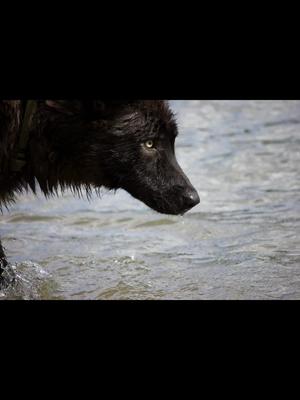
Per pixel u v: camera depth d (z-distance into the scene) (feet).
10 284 32.19
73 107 29.71
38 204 44.19
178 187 32.07
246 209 42.22
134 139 30.86
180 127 59.00
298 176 47.57
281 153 52.13
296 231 38.63
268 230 38.86
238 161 50.70
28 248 37.04
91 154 30.99
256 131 57.72
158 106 31.22
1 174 31.01
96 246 37.32
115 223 40.96
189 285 32.24
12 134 29.86
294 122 59.82
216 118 61.57
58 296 31.30
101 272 33.96
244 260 34.91
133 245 37.45
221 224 40.06
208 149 53.52
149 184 31.81
